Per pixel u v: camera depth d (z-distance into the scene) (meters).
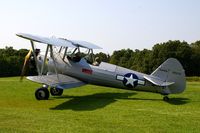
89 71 14.10
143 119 8.98
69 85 13.15
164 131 7.57
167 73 13.20
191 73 64.38
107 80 14.00
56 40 13.04
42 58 14.79
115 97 14.07
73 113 9.81
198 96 14.77
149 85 13.47
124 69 13.98
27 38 11.74
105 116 9.34
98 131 7.44
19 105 11.41
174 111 10.43
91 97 14.05
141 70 71.62
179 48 64.69
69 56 14.41
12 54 61.03
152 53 69.25
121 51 89.88
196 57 64.19
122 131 7.49
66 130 7.49
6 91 15.88
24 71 14.97
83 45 14.67
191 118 9.22
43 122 8.35
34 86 18.70
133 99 13.42
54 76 13.52
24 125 7.96
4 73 53.41
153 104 11.98
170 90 13.20
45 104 11.76
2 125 7.95
